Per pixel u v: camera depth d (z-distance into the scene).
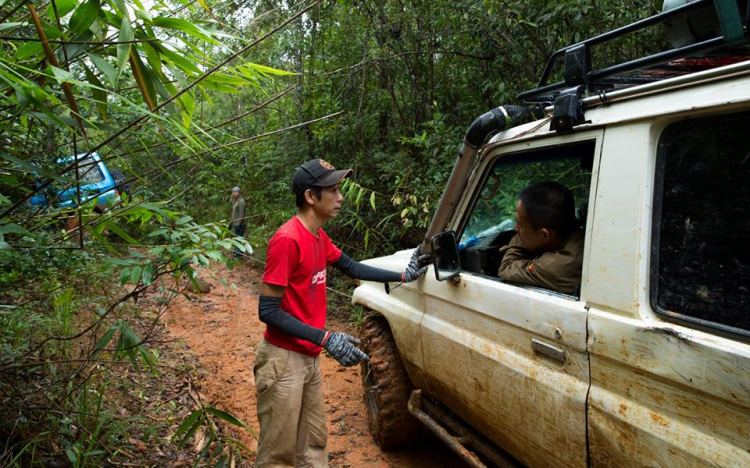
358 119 7.14
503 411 2.07
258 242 8.93
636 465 1.50
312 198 2.34
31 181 2.57
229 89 2.35
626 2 4.67
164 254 2.20
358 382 4.39
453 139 5.68
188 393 3.88
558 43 5.24
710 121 1.44
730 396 1.26
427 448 3.28
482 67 6.34
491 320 2.13
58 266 3.12
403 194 5.95
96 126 1.76
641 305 1.52
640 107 1.62
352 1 6.97
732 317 1.33
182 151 2.32
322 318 2.50
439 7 6.03
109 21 1.84
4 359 2.63
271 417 2.37
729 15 1.42
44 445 2.59
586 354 1.67
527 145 2.09
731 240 1.37
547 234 2.05
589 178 2.07
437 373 2.53
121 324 2.39
